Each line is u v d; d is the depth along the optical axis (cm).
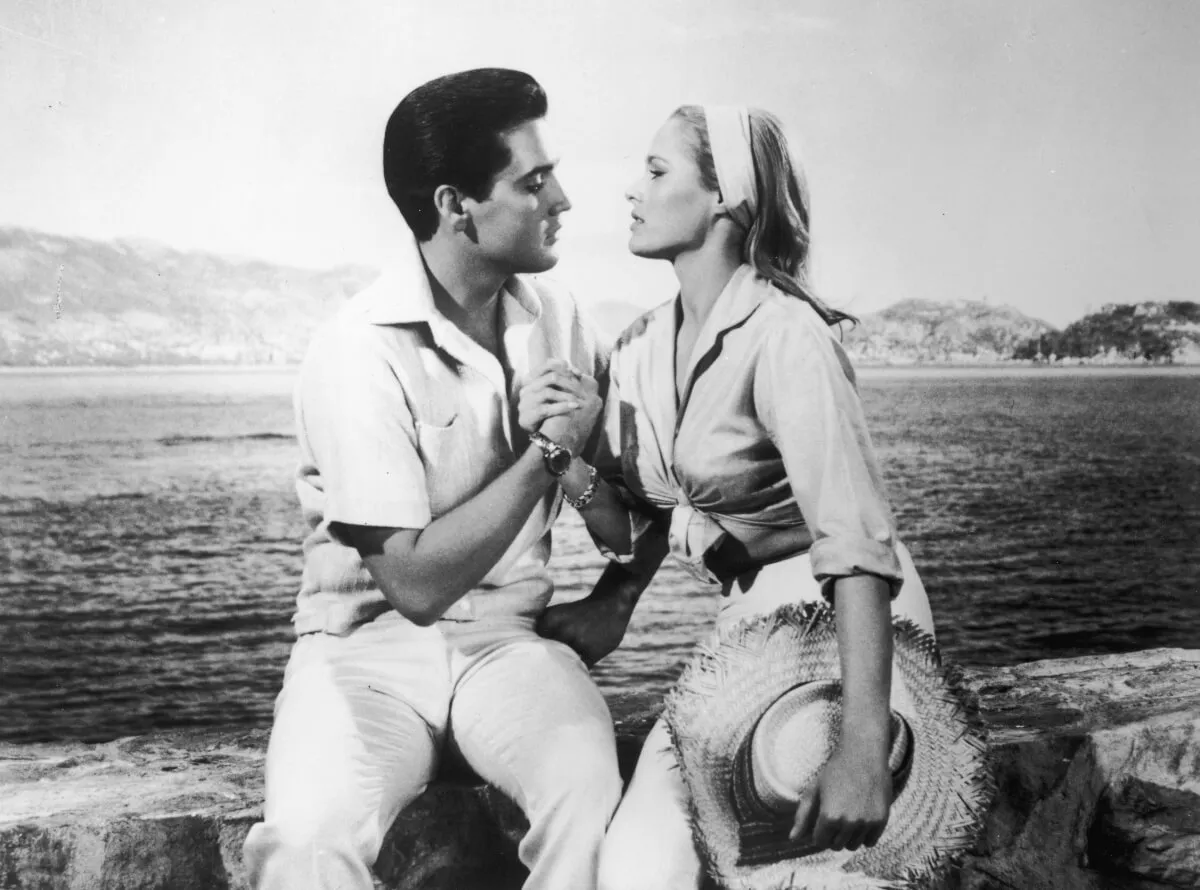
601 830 220
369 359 237
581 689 235
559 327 263
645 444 243
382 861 237
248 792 253
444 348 244
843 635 208
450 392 243
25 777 268
